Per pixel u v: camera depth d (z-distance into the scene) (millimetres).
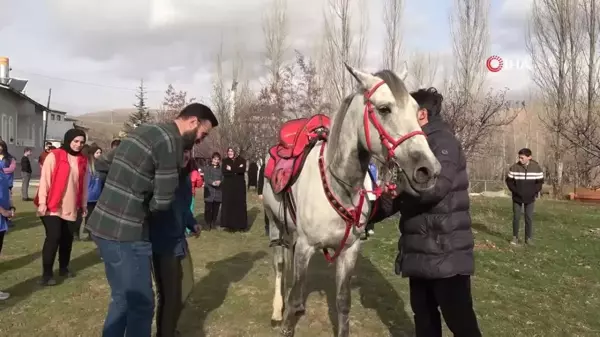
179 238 3428
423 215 2738
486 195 23250
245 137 19344
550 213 13656
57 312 4391
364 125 2771
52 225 5133
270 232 4387
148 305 2893
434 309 3016
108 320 2854
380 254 7125
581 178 19844
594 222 11766
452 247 2688
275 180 3678
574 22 20672
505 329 4250
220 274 5785
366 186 3283
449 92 17469
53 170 5117
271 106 19094
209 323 4215
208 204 9453
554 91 21656
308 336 3977
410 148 2502
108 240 2809
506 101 18484
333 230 3230
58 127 44406
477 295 5191
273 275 5758
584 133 13570
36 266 5996
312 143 3520
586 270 6605
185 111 3121
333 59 21922
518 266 6691
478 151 15023
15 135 29969
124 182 2814
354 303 4793
